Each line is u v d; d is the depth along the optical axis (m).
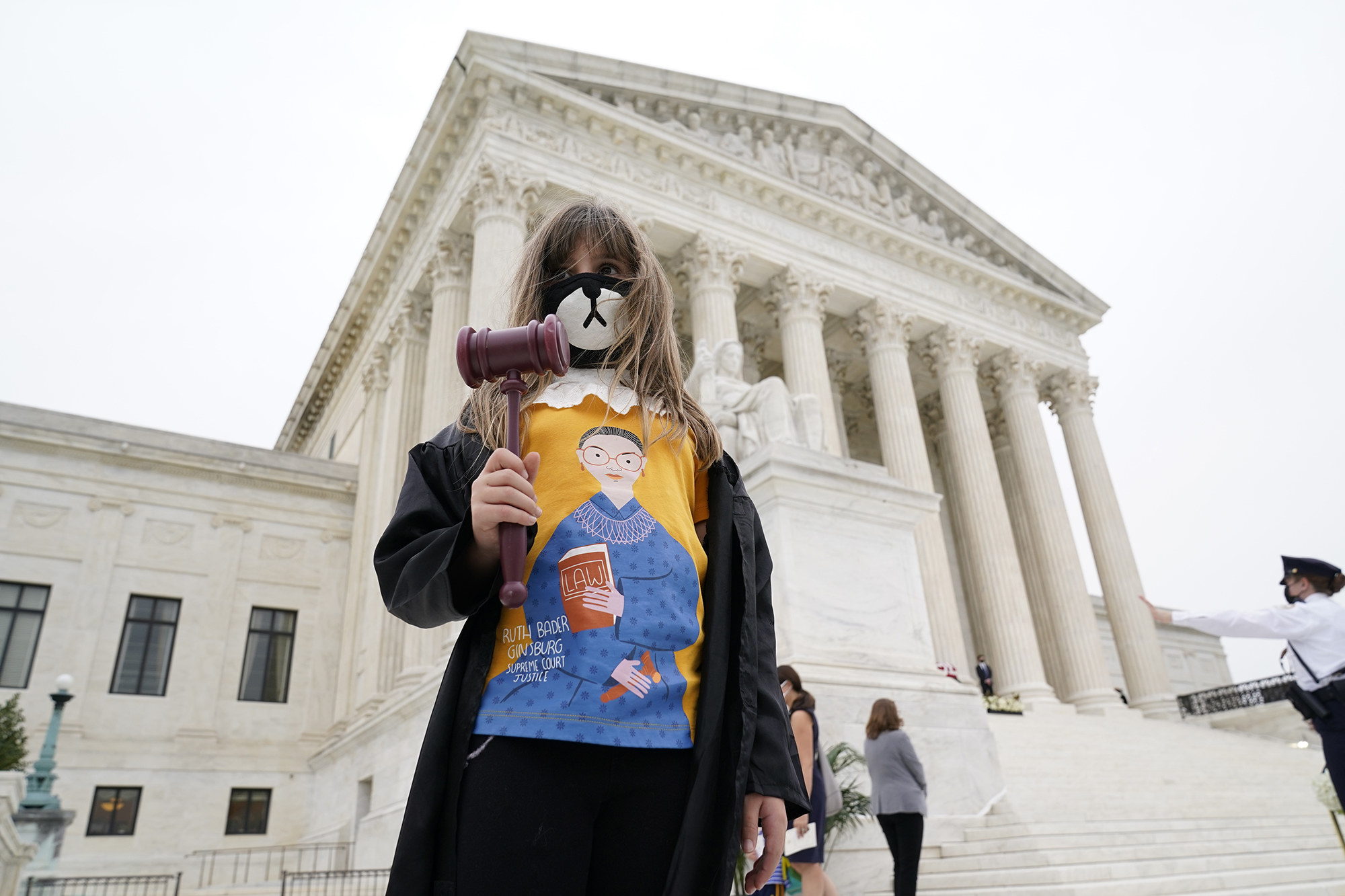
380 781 17.44
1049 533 30.28
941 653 24.17
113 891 20.02
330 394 37.28
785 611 8.45
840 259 29.42
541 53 24.59
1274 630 4.97
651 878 1.53
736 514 2.00
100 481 24.72
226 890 15.34
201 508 25.89
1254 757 18.11
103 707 22.52
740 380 11.77
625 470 1.80
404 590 1.64
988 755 9.30
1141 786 13.55
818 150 31.44
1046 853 8.69
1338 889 8.26
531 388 1.92
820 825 5.94
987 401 36.91
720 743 1.66
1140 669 29.61
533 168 23.38
